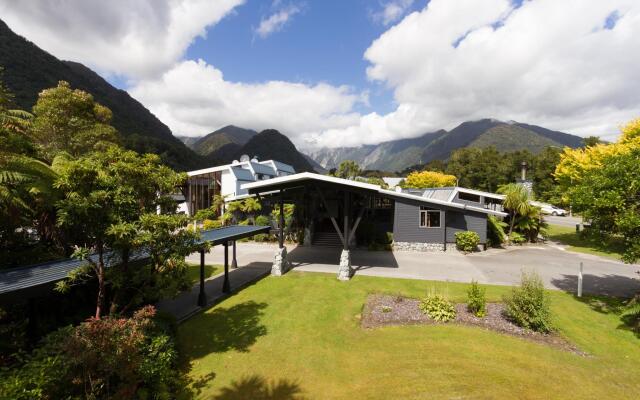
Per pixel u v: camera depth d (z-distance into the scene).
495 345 7.54
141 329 5.77
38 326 6.71
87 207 5.33
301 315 9.65
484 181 64.12
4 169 8.16
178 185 6.87
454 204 20.00
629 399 5.64
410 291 11.71
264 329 8.73
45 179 8.80
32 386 4.31
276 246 22.31
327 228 24.11
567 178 21.95
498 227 22.16
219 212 30.45
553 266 16.16
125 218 5.94
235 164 35.06
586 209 9.79
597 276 14.07
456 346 7.52
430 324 8.75
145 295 6.71
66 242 9.08
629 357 7.09
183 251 6.52
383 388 6.05
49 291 5.64
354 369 6.75
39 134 20.30
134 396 5.29
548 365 6.71
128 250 6.29
